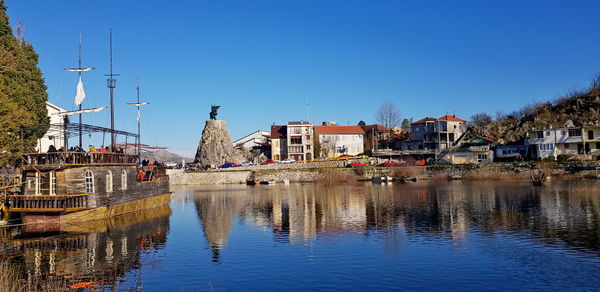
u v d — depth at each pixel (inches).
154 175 2524.6
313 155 5915.4
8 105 1496.1
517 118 5782.5
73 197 1633.9
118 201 1947.6
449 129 5625.0
